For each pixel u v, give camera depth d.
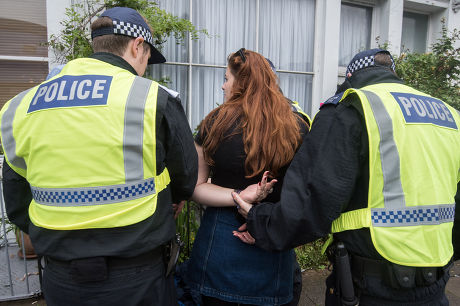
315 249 3.21
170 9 3.57
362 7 4.56
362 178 1.16
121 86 1.12
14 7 3.12
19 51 3.19
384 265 1.13
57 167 1.06
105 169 1.06
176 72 3.69
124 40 1.26
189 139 1.27
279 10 4.08
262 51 4.05
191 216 2.54
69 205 1.06
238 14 3.89
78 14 2.91
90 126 1.06
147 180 1.12
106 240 1.08
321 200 1.11
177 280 1.56
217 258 1.37
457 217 1.33
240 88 1.42
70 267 1.08
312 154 1.17
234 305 1.40
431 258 1.11
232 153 1.35
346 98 1.21
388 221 1.11
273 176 1.38
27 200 1.27
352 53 4.57
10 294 2.41
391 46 4.43
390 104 1.16
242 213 1.32
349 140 1.13
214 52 3.83
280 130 1.33
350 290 1.19
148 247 1.13
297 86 4.28
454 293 2.77
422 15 4.89
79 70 1.17
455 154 1.23
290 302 1.52
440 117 1.25
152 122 1.09
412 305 1.15
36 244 1.13
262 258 1.37
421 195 1.11
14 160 1.15
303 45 4.25
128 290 1.11
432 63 3.96
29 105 1.14
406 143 1.12
